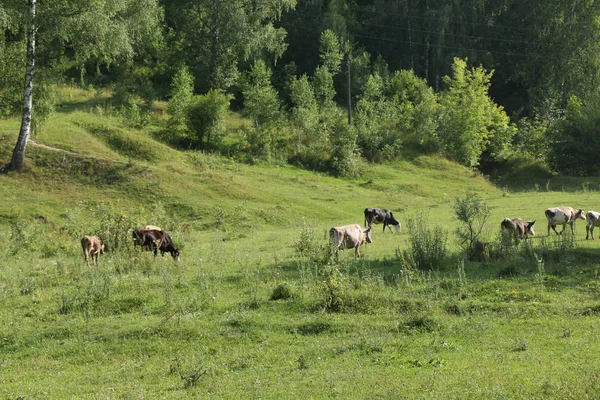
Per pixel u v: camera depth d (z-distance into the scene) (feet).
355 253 74.38
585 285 56.08
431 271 63.87
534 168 216.13
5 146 134.51
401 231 105.50
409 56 279.28
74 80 213.05
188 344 45.37
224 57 210.59
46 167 129.80
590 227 89.40
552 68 257.34
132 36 143.43
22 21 123.44
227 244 94.38
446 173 195.72
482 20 286.87
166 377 38.96
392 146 203.00
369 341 43.24
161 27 225.76
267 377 37.35
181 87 182.09
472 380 33.55
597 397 29.32
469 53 269.85
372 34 287.89
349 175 179.22
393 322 47.98
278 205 130.11
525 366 35.96
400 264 67.72
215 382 36.81
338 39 259.60
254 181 152.15
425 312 49.93
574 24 252.62
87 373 41.06
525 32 279.49
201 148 175.94
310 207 132.36
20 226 97.96
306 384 35.22
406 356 39.93
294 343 44.75
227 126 197.16
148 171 133.08
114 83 212.64
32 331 49.60
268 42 210.18
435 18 274.36
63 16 122.21
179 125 179.73
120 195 124.88
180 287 61.41
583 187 179.52
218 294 57.52
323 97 234.79
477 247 69.46
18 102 130.72
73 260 80.74
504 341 42.19
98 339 47.24
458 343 42.45
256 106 193.16
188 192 129.59
